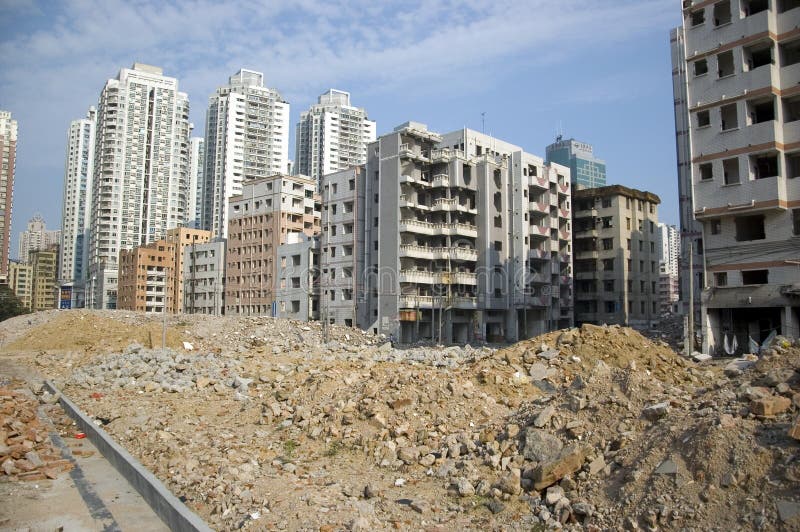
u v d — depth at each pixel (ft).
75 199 582.35
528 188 256.32
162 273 397.60
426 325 230.07
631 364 48.32
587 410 43.34
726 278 130.72
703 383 70.54
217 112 488.44
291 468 44.57
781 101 126.11
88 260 548.31
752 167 126.72
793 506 26.16
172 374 85.40
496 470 40.40
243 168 477.77
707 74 135.03
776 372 39.04
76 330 146.41
